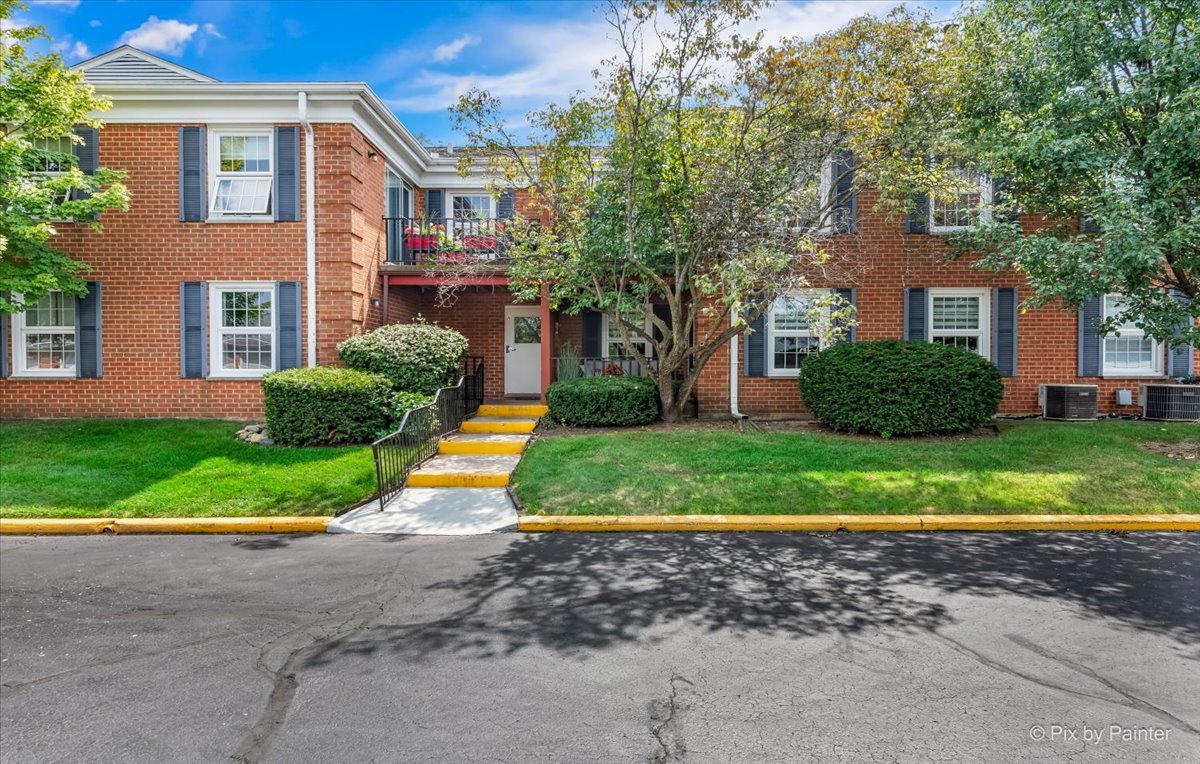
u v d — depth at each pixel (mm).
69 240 11320
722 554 5820
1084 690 3357
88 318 11391
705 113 9625
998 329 11898
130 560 5820
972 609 4473
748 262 8906
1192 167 7812
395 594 4891
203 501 7359
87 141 11219
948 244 11133
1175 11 7938
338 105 11289
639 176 9922
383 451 7914
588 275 10875
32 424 10773
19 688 3512
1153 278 8602
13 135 9688
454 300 14914
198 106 11211
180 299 11414
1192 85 7543
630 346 11484
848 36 8883
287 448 9555
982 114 9266
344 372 10289
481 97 9773
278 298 11398
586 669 3645
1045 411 11648
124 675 3645
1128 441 9219
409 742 2957
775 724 3066
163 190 11328
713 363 12312
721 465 8258
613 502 7199
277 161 11320
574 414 11039
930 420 9680
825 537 6371
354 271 11508
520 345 15039
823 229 11148
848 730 3008
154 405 11500
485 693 3387
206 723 3139
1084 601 4609
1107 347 11945
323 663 3752
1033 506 6914
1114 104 8078
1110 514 6711
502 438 10305
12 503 7207
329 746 2930
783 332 12297
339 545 6270
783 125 9477
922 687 3400
